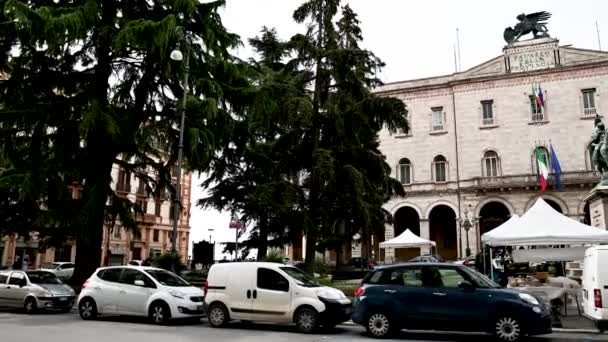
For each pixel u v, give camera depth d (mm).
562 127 48594
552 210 16797
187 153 20344
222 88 20688
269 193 19109
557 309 13000
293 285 12703
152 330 12391
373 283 11898
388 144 54969
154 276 14453
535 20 52250
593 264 10883
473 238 49438
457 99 53188
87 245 19500
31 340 10359
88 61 21156
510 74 51156
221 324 13234
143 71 21594
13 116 18312
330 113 18828
